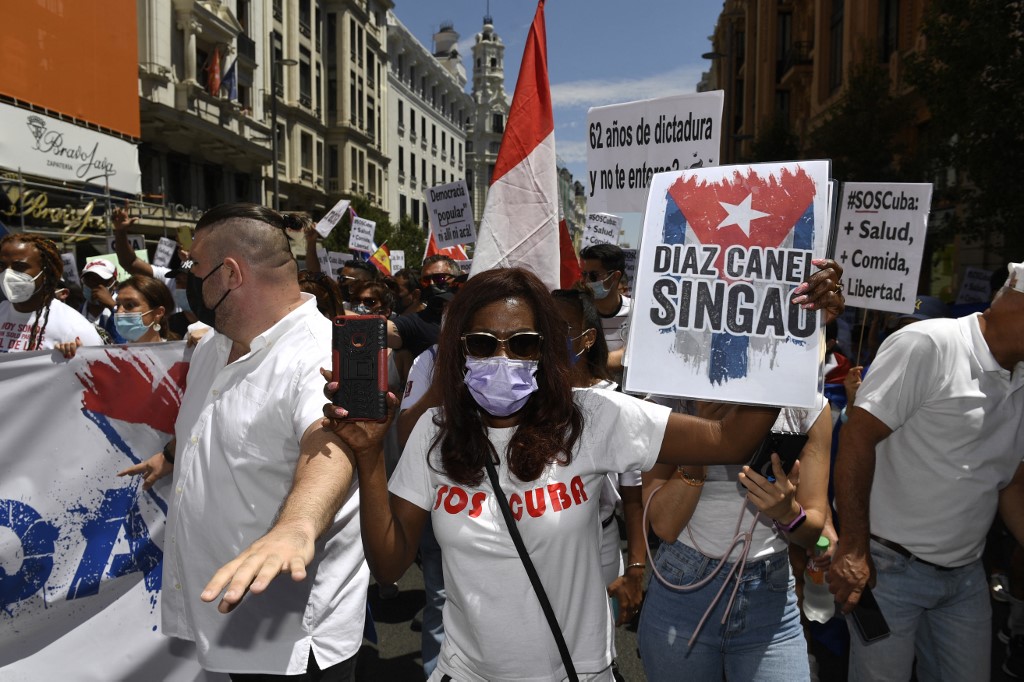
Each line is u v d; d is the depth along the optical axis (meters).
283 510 1.58
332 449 1.74
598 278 4.69
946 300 14.40
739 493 2.26
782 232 1.79
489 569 1.73
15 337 3.55
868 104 14.10
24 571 2.69
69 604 2.76
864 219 4.71
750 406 1.76
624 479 2.85
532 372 1.73
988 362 2.31
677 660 2.29
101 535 2.82
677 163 4.00
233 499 2.05
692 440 1.77
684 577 2.30
